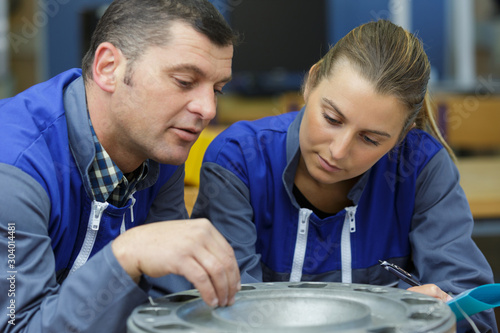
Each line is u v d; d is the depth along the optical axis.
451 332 0.65
